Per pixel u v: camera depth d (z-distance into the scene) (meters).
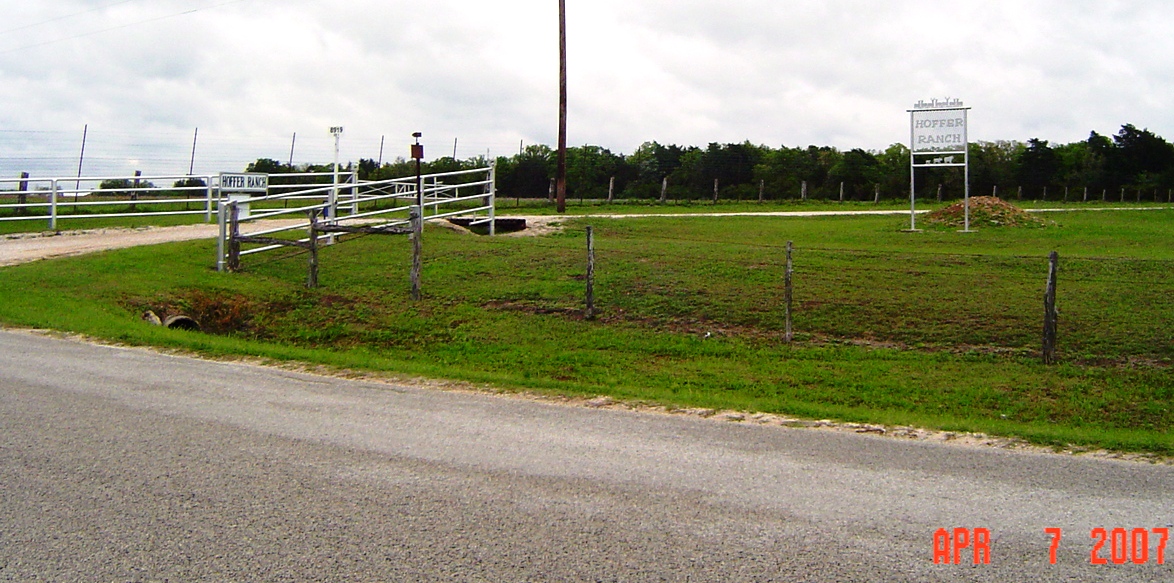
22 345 11.18
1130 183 67.50
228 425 7.41
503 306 16.14
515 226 27.45
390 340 14.52
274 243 17.94
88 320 13.10
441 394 9.18
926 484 6.11
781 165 67.75
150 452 6.58
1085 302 14.53
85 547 4.91
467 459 6.54
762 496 5.79
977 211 28.98
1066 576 4.64
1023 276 16.69
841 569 4.70
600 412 8.38
